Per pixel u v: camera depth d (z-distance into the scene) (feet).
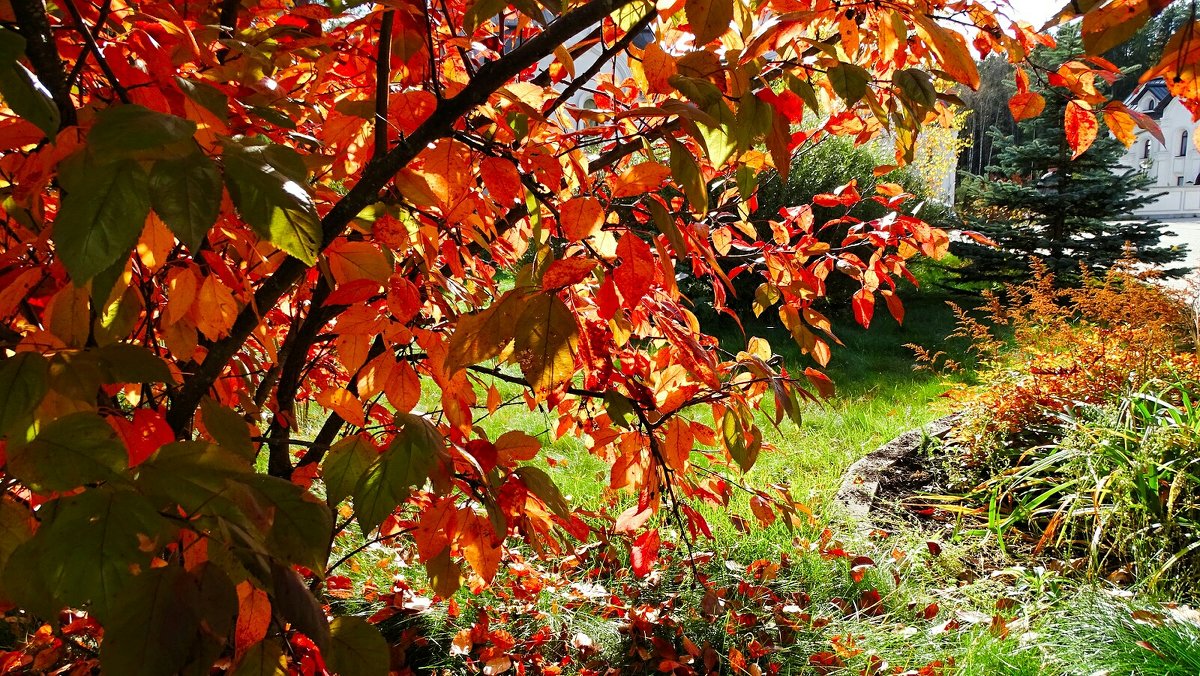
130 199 1.79
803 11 3.48
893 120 3.92
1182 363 14.24
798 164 26.81
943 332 29.60
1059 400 13.80
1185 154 104.32
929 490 13.93
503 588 9.41
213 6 4.55
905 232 6.66
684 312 5.89
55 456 2.01
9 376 2.20
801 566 10.41
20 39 1.88
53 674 6.15
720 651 8.78
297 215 2.00
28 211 3.17
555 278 2.98
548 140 4.56
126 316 2.90
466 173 3.60
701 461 13.66
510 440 4.11
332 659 2.44
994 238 35.55
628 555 10.47
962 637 8.81
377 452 3.54
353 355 3.92
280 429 4.94
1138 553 10.52
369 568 9.88
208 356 3.41
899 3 3.56
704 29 2.97
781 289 6.50
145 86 2.75
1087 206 35.40
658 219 3.35
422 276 4.58
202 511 2.07
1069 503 11.97
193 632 1.79
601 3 3.03
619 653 8.68
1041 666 7.98
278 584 2.10
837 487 13.74
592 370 4.61
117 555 1.83
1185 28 2.54
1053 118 35.22
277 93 4.02
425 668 8.22
